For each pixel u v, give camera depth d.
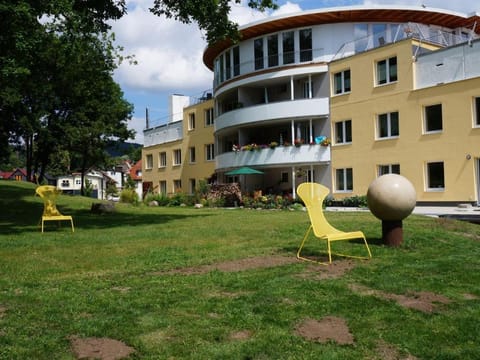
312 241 10.18
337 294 5.68
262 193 33.09
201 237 11.07
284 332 4.39
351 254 8.55
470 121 22.08
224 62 35.44
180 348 4.01
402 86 25.02
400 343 4.16
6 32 12.38
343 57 28.42
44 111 35.44
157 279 6.53
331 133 29.02
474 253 8.78
